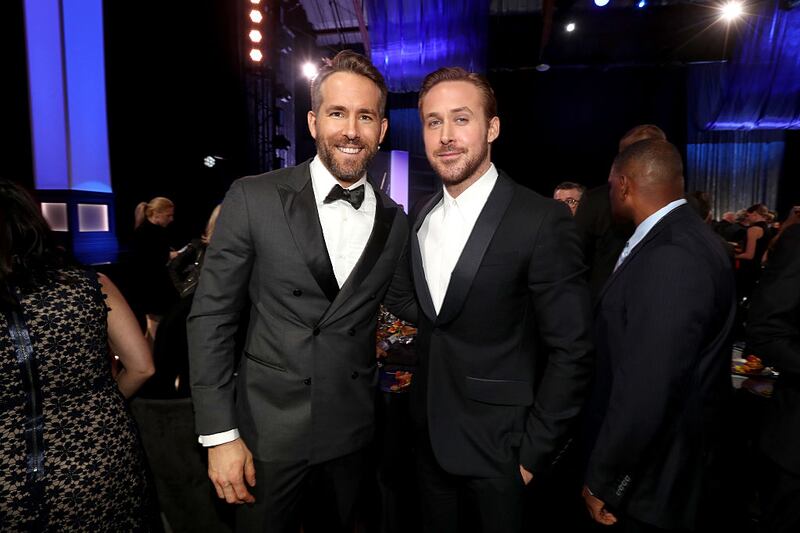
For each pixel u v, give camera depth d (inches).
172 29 347.9
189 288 84.6
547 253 48.5
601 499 49.3
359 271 51.9
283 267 50.0
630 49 347.6
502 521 51.4
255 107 363.6
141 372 50.9
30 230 42.3
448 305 51.8
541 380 55.1
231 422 48.3
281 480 50.7
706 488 50.5
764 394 71.6
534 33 343.6
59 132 303.9
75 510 41.8
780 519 58.9
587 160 479.8
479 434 52.2
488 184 53.6
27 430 40.0
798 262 54.6
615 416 47.8
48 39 298.2
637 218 56.8
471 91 50.8
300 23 390.9
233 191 50.8
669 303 45.9
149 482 49.5
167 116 360.2
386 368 80.4
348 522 57.1
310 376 50.8
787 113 369.4
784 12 314.3
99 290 45.7
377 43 320.8
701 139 459.8
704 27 334.3
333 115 50.3
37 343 40.4
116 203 338.3
